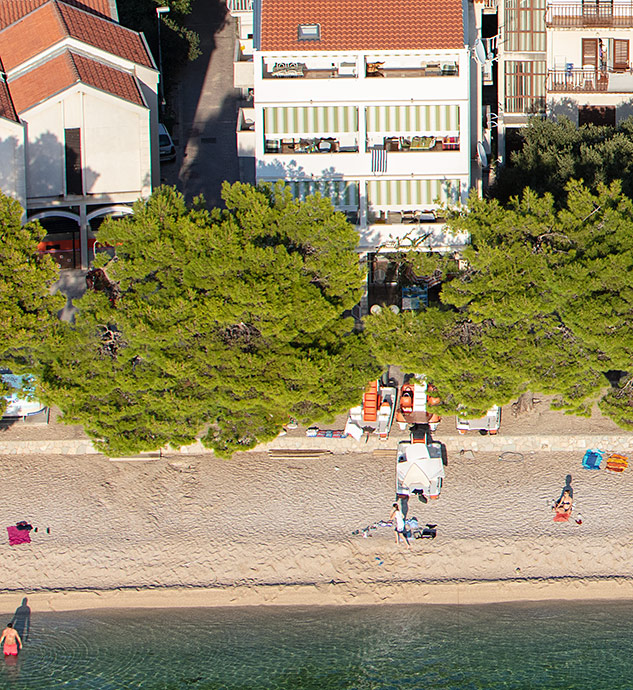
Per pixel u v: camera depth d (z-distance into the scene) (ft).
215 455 355.77
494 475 372.79
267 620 344.28
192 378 347.77
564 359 352.49
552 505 363.97
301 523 360.07
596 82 476.54
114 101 422.00
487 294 348.38
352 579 350.84
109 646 337.72
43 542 355.97
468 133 409.49
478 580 350.43
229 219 348.18
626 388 363.76
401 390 382.42
